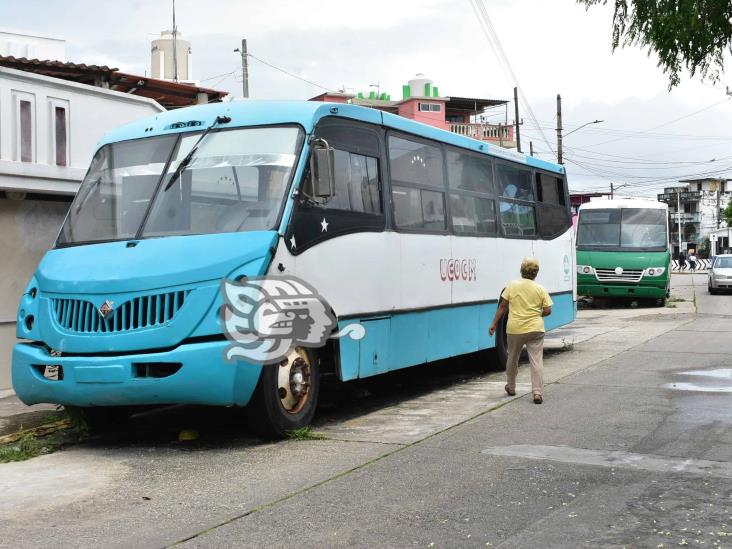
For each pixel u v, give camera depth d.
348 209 9.00
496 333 12.63
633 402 9.58
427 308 10.56
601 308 27.42
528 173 14.11
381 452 7.27
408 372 12.92
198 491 6.18
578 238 27.58
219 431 8.52
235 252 7.55
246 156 8.33
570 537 4.97
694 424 8.27
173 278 7.42
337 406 10.05
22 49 17.91
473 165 12.18
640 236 27.00
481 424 8.47
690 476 6.31
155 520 5.49
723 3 8.42
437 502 5.73
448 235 11.21
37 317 7.94
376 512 5.54
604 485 6.09
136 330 7.40
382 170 9.77
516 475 6.40
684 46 8.57
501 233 12.86
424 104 61.06
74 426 8.65
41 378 7.78
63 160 12.16
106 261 7.81
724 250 87.69
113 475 6.76
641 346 15.46
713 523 5.20
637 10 8.69
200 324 7.33
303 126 8.45
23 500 6.07
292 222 8.01
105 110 12.85
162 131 8.85
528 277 10.02
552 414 8.94
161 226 8.08
